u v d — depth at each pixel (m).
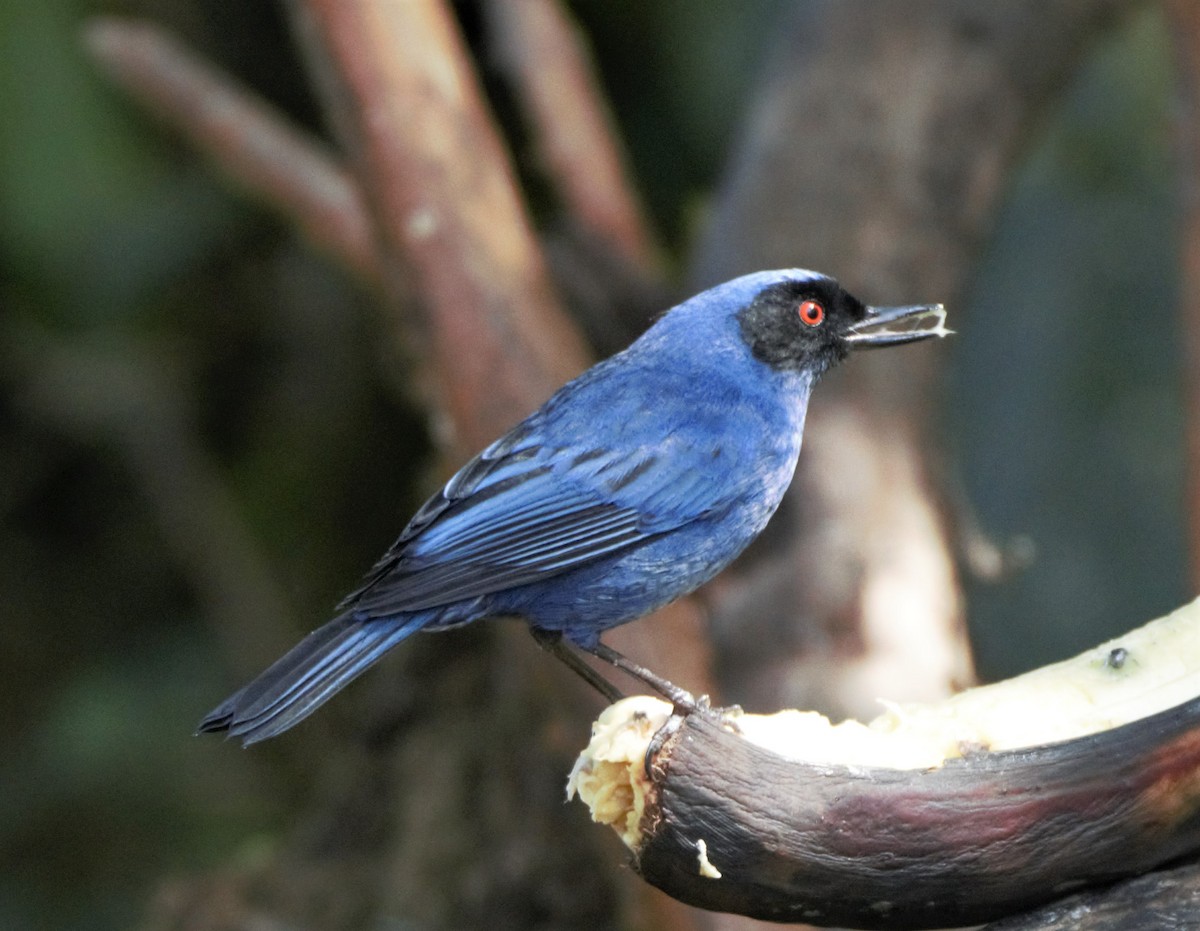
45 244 13.48
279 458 15.72
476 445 9.53
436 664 12.81
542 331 9.64
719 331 8.68
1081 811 5.41
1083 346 14.09
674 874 5.66
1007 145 12.69
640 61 14.71
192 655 15.27
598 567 8.22
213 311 15.54
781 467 8.67
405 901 11.88
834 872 5.50
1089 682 6.17
